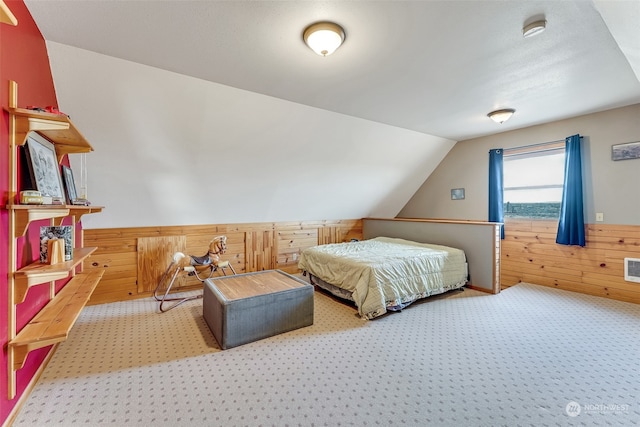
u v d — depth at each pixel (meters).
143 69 2.38
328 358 2.21
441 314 3.12
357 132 3.99
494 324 2.84
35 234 1.85
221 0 1.63
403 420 1.56
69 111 2.46
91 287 2.27
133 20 1.81
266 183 4.06
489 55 2.24
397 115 3.68
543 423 1.54
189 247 4.01
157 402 1.70
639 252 3.33
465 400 1.72
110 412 1.61
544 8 1.70
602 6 1.67
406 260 3.41
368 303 2.98
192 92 2.68
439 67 2.43
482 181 4.86
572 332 2.64
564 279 3.94
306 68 2.43
